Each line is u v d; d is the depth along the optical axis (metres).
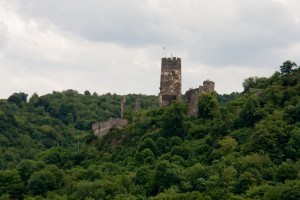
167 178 157.50
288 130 170.12
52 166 183.88
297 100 185.12
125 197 153.75
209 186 150.62
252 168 153.75
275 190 139.12
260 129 169.25
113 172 176.12
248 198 138.62
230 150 171.00
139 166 175.62
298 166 152.38
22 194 173.88
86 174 178.38
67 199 161.88
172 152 177.00
